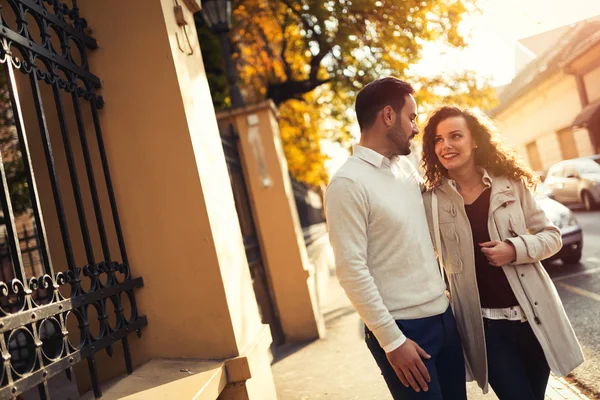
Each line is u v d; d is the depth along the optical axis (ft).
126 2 10.38
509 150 8.54
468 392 13.38
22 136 7.13
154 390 8.55
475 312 8.34
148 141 10.30
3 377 6.02
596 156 47.14
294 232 23.52
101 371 10.33
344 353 19.43
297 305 23.32
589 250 29.58
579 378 12.75
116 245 10.40
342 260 7.23
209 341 10.05
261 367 11.08
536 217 8.43
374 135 7.91
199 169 10.22
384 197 7.53
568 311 18.72
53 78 8.50
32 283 6.84
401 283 7.50
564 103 60.34
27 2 7.94
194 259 10.12
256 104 23.86
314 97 40.52
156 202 10.25
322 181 47.55
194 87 11.20
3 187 6.51
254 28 38.04
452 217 8.52
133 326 9.63
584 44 49.24
